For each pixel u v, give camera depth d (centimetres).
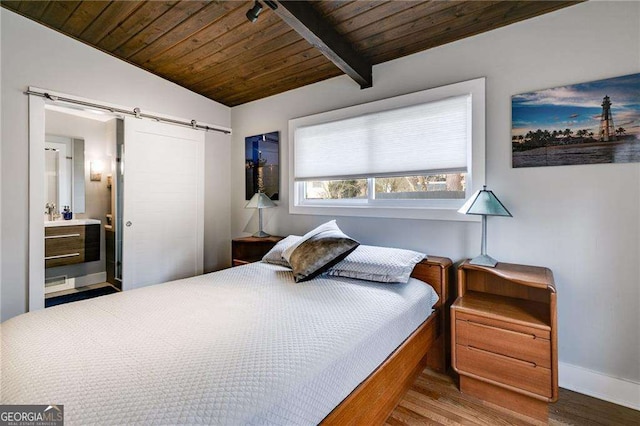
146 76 313
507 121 209
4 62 233
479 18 205
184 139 346
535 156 200
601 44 180
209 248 375
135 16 237
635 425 162
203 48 272
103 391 88
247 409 85
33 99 245
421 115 244
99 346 116
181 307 159
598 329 185
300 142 321
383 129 264
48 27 252
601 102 180
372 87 271
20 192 241
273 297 176
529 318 170
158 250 326
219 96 363
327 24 216
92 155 434
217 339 122
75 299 360
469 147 225
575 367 191
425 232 245
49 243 370
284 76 305
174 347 115
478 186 218
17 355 109
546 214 198
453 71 231
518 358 168
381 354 142
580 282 189
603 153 180
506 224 211
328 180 300
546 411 164
